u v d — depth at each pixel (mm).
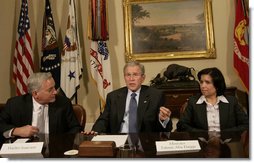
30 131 1999
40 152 1588
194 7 4305
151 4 4367
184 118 2363
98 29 3977
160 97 2379
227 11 4266
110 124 2395
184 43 4305
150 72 4363
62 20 4504
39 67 4426
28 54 3830
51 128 2311
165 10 4348
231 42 4246
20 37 3814
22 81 3750
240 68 3832
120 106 2379
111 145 1479
